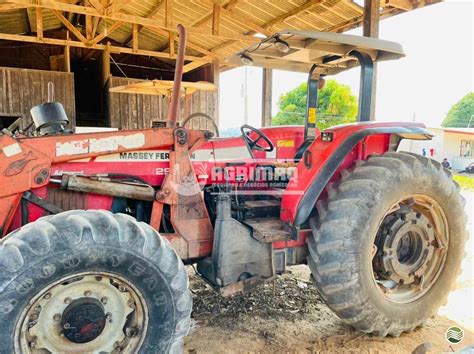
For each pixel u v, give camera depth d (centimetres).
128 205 240
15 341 154
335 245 221
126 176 224
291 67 314
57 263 157
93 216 171
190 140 232
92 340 175
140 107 1123
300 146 303
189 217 229
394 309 239
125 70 1291
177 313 181
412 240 261
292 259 246
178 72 227
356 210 223
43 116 254
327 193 244
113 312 178
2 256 152
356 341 242
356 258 222
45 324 166
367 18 489
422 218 254
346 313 228
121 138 215
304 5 681
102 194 218
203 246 233
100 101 1253
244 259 228
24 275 152
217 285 222
